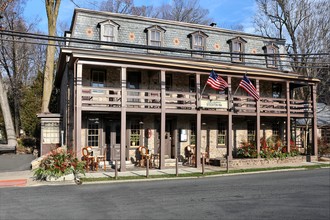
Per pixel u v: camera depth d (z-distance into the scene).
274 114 20.95
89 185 12.75
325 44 30.16
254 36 24.03
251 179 14.34
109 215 8.21
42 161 13.88
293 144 22.61
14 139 26.81
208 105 18.62
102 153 18.56
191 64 18.00
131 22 20.05
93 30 18.97
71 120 18.36
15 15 36.19
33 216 8.14
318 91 32.41
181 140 20.56
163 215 8.21
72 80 18.67
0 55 37.19
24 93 36.62
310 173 16.34
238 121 22.70
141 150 18.47
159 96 19.02
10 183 12.86
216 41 22.39
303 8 31.91
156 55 18.42
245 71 19.70
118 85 18.88
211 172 16.28
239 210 8.73
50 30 23.06
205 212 8.51
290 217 8.05
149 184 12.99
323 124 29.86
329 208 8.95
